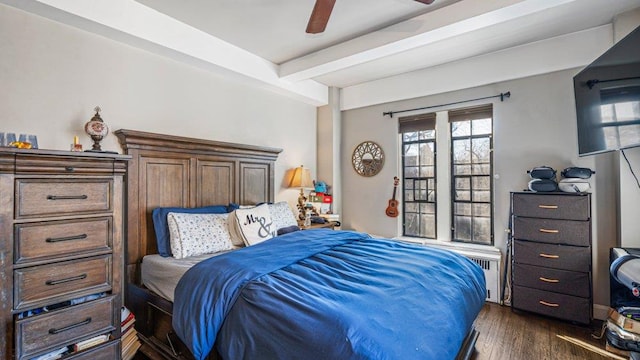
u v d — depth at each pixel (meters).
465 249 3.48
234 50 3.16
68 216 1.63
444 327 1.36
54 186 1.59
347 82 4.36
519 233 2.99
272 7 2.46
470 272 2.12
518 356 2.22
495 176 3.42
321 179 4.62
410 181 4.17
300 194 4.17
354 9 2.48
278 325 1.29
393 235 4.20
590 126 2.51
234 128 3.45
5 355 1.42
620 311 2.28
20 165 1.47
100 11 2.22
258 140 3.72
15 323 1.44
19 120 2.05
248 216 2.72
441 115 3.84
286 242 2.26
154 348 2.15
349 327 1.15
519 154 3.28
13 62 2.03
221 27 2.79
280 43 3.10
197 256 2.42
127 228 2.48
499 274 3.25
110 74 2.48
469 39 3.04
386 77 4.15
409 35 2.62
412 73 3.94
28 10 2.06
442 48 3.25
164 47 2.62
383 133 4.31
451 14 2.41
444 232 3.82
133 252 2.51
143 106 2.68
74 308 1.63
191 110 3.04
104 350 1.75
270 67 3.55
